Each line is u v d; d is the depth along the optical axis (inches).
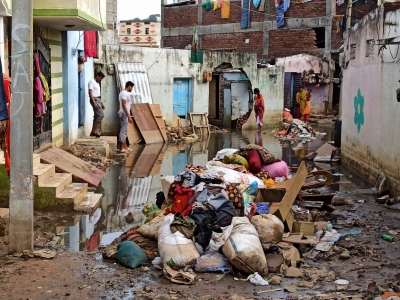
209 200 282.5
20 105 256.2
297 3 1208.2
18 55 253.4
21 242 267.0
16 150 259.9
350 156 573.6
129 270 251.8
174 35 1433.3
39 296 219.0
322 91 1181.7
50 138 492.1
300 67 1135.0
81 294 222.4
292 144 778.8
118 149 660.1
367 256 274.5
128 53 798.5
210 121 1045.2
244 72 996.6
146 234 279.6
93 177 458.9
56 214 355.3
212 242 254.2
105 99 779.4
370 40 500.1
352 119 569.6
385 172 442.9
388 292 221.8
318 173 392.8
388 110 439.5
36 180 357.1
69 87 554.6
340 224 332.2
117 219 350.6
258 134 913.5
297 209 339.6
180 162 584.1
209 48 1364.4
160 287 232.1
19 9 251.8
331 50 1168.8
